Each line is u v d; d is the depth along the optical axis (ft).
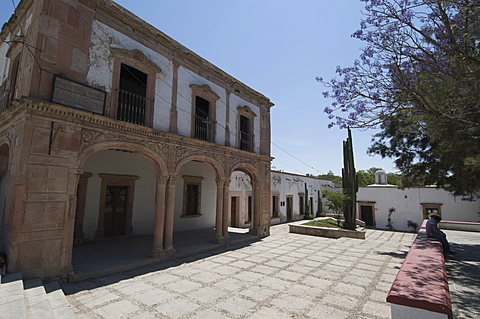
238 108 42.34
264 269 25.52
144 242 34.68
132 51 26.45
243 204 59.00
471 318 12.28
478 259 24.90
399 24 17.31
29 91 19.44
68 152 20.99
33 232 18.75
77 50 22.52
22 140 18.80
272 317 15.47
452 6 15.65
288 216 75.31
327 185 101.96
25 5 23.65
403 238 51.57
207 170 52.65
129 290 19.57
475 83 15.28
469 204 65.05
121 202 38.78
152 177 42.42
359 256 31.78
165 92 30.25
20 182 18.45
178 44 32.19
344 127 21.24
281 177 71.97
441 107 18.35
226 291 19.58
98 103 23.40
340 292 19.53
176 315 15.66
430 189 70.59
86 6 23.52
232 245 37.55
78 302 17.30
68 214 20.65
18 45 24.86
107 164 36.83
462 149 22.36
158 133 28.07
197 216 49.29
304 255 31.94
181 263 27.40
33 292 16.11
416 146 35.29
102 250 29.78
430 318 8.45
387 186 77.05
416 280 10.52
